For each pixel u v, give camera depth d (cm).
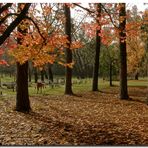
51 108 2069
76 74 8888
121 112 1883
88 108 2075
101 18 1473
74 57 8088
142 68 5100
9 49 1426
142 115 1758
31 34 1441
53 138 1212
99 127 1409
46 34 1450
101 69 5684
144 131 1312
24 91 1928
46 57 1502
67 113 1853
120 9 1575
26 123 1525
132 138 1190
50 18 1514
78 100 2595
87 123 1512
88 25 1537
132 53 5072
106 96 2962
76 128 1395
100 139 1183
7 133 1307
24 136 1255
